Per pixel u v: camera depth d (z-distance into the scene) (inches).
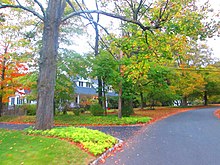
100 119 693.9
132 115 816.9
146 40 384.5
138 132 476.1
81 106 1165.7
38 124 370.0
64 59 686.5
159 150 299.7
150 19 375.9
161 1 388.5
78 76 750.5
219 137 391.9
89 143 294.2
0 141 298.2
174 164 235.8
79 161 235.9
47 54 381.7
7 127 593.3
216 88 1473.9
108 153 287.3
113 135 438.3
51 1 390.0
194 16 347.3
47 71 379.6
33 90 727.1
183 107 1448.1
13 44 700.7
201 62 1418.6
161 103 1612.9
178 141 359.6
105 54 716.7
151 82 878.4
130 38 410.3
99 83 842.2
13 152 247.9
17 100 1311.5
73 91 749.9
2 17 595.5
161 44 386.6
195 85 1325.0
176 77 1115.3
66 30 710.5
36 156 236.8
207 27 369.4
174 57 496.1
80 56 706.8
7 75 773.3
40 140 300.7
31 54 701.9
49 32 384.5
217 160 249.3
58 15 392.8
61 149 262.7
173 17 355.9
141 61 435.2
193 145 327.6
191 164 235.5
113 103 1359.5
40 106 374.3
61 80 685.9
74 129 362.6
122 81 680.4
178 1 354.6
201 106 1552.7
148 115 847.7
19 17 665.0
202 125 563.8
